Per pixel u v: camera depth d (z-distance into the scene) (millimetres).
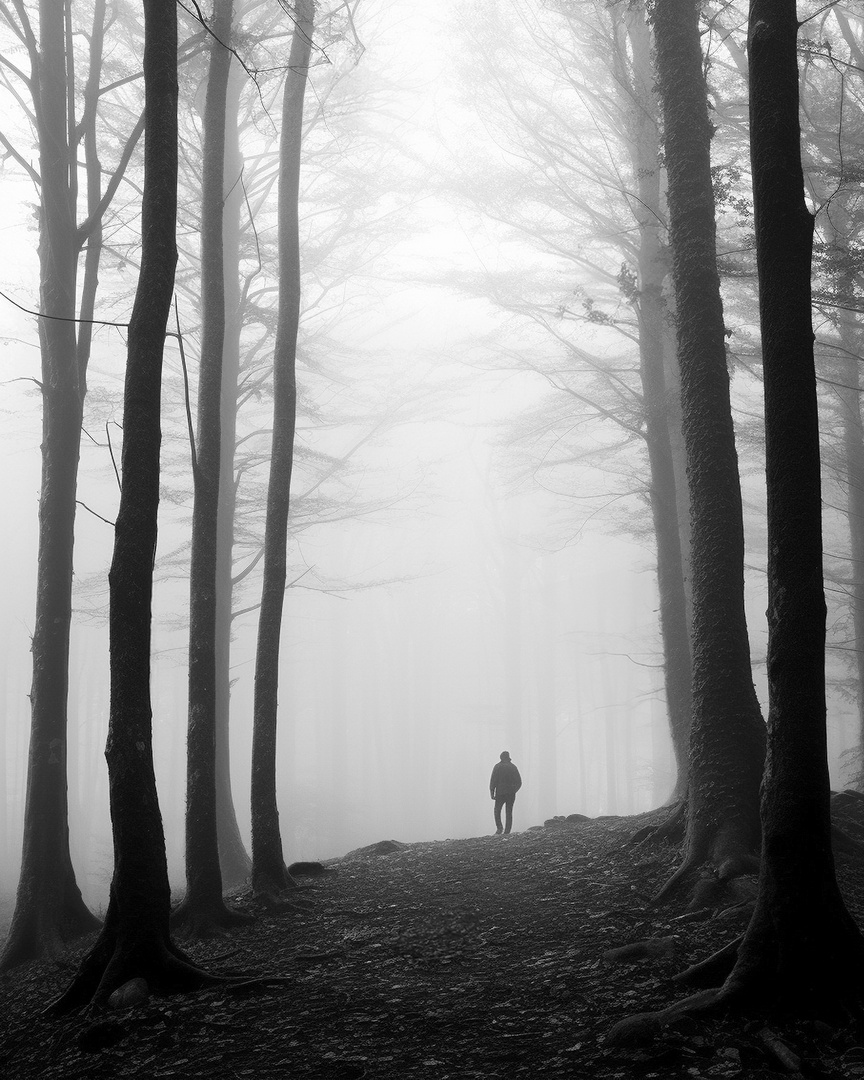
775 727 5211
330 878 10828
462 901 8555
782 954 4922
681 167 9711
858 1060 4238
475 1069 4551
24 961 10133
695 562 9023
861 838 9062
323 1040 5203
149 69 7336
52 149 11516
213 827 9250
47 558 11273
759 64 5656
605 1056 4465
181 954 6785
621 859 9164
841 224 14508
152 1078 5039
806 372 5379
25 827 10812
